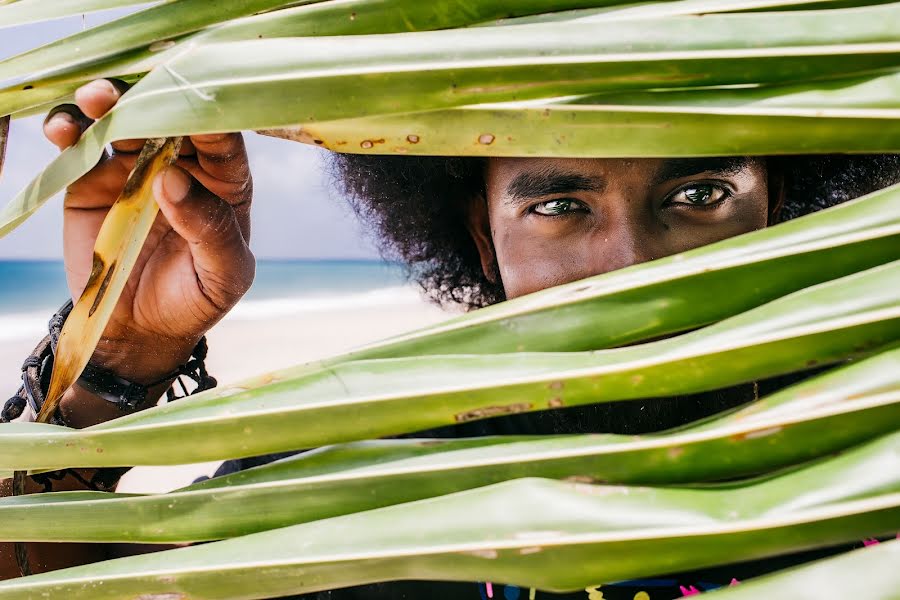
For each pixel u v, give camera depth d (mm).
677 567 281
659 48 322
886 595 254
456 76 336
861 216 306
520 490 297
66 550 723
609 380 305
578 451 305
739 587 264
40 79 425
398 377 327
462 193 911
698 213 684
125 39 407
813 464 280
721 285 313
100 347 649
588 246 692
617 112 336
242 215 663
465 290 1118
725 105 324
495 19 373
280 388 339
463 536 294
